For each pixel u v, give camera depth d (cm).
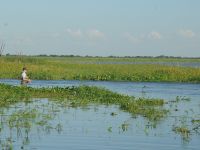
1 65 6397
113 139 2091
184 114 2873
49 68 6544
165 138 2128
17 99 3466
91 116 2714
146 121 2570
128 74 6131
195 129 2361
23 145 1942
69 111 2908
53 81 5569
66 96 3741
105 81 5809
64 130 2264
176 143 2034
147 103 3375
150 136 2166
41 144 1967
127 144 2003
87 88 4028
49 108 3022
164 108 3156
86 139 2080
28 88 4059
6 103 3238
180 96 3991
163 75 6000
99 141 2044
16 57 7488
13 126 2331
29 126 2341
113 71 6600
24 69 4984
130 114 2827
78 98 3619
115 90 4588
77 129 2298
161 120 2620
